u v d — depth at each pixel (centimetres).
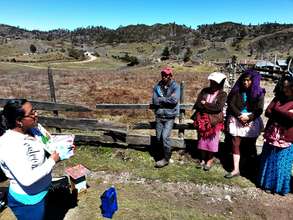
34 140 351
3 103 809
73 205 570
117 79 2781
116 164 741
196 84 2325
